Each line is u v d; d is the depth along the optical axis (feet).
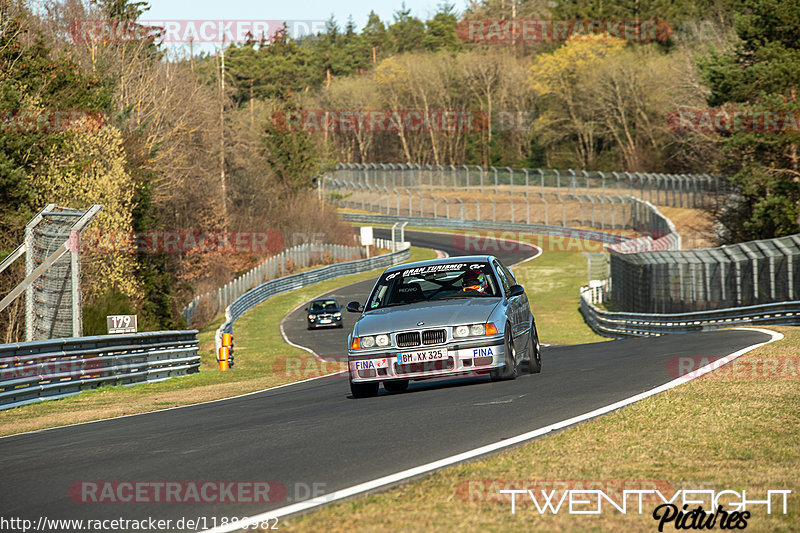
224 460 52.95
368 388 86.43
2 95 238.48
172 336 155.02
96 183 242.78
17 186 226.17
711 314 207.72
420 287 91.66
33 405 112.37
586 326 316.40
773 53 345.31
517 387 80.38
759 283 207.92
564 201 643.86
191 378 153.48
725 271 222.07
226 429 68.54
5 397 108.37
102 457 58.23
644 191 583.58
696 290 234.79
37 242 145.07
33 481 50.49
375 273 515.50
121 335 135.64
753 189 351.87
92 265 235.61
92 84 301.43
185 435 66.85
